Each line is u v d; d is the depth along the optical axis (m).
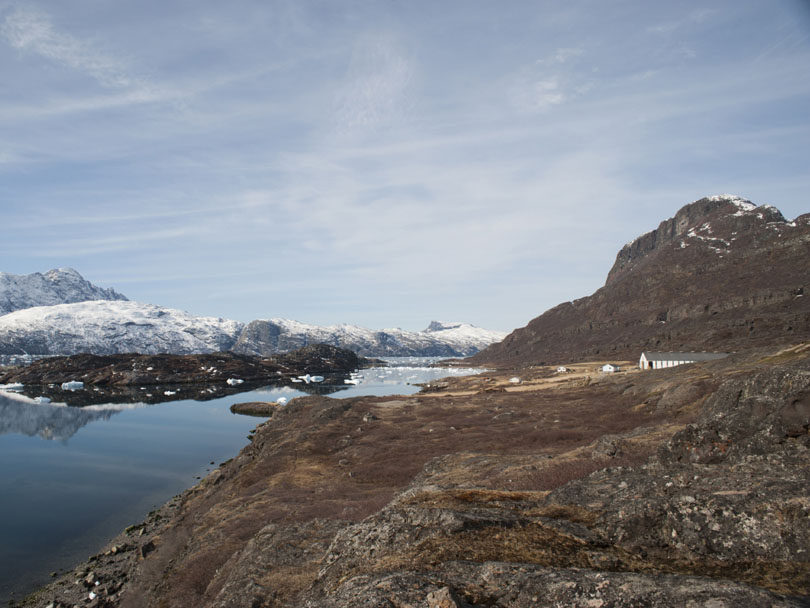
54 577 33.91
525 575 8.73
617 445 28.45
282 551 18.48
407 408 81.88
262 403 135.00
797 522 9.30
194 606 19.50
